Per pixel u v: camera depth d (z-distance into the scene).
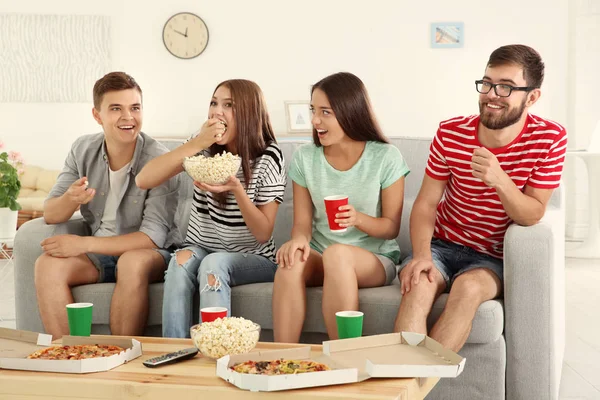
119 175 2.70
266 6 6.94
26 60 7.05
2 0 7.02
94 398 1.59
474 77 6.80
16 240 2.60
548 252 2.17
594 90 6.46
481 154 2.21
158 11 7.01
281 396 1.51
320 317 2.35
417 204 2.48
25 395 1.62
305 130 6.88
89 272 2.54
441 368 1.59
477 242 2.46
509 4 6.70
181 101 7.06
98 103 2.64
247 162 2.53
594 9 6.41
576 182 6.48
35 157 7.10
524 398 2.22
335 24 6.90
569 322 3.71
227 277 2.39
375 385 1.56
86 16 7.02
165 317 2.39
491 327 2.16
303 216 2.55
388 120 6.92
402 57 6.86
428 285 2.21
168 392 1.56
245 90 2.54
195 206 2.62
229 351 1.74
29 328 2.62
